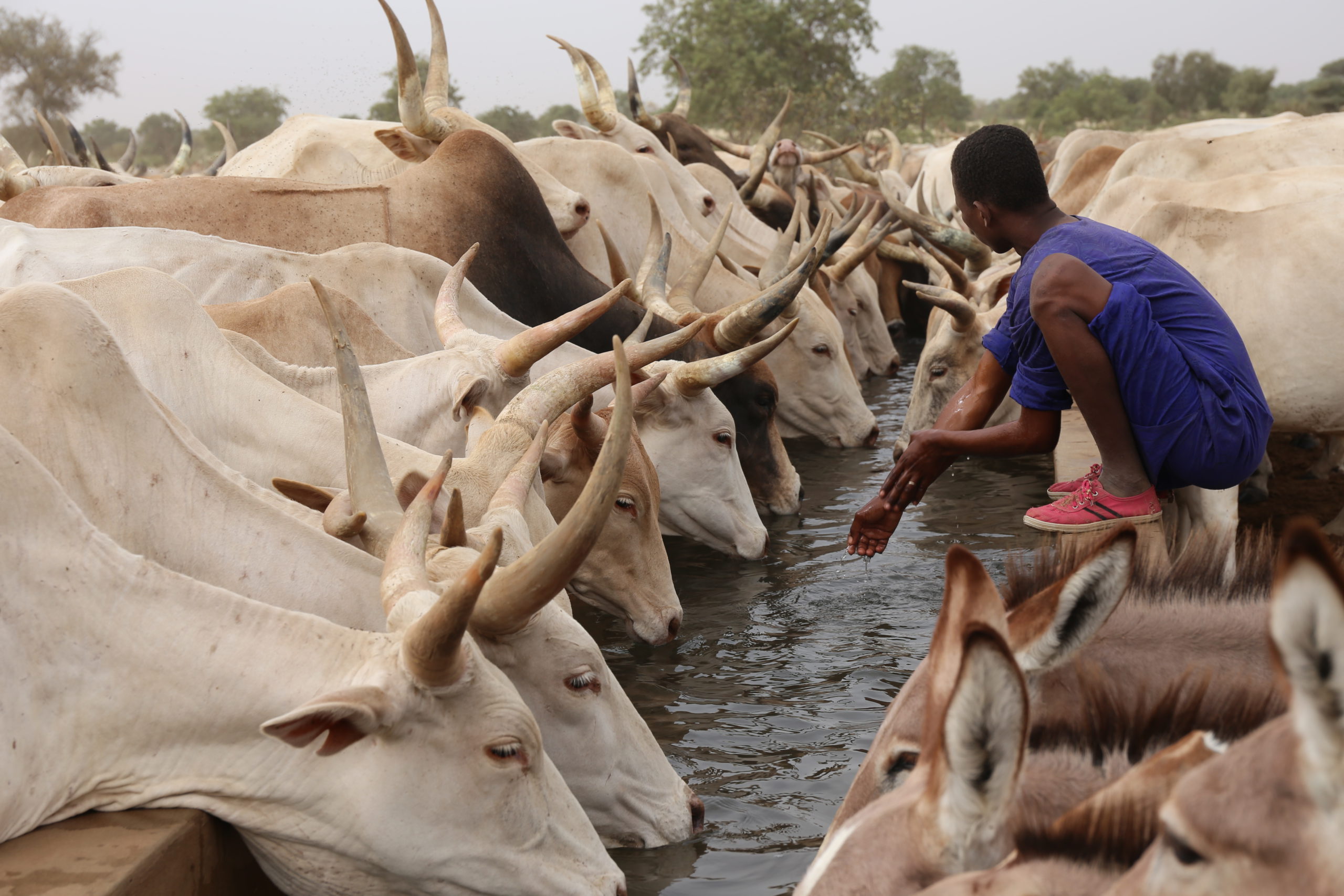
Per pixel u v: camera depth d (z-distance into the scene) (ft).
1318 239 17.17
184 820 8.14
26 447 9.73
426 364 14.80
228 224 20.04
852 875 5.03
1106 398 11.19
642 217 28.55
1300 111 206.39
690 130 41.52
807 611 16.47
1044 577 6.26
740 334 20.86
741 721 12.94
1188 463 11.35
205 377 12.57
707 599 17.19
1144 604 6.31
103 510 9.82
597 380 13.52
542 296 21.81
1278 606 3.43
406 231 20.76
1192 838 3.80
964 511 20.81
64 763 8.14
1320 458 23.93
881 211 44.93
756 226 36.50
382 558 10.23
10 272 16.33
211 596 8.55
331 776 8.20
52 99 140.46
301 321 15.80
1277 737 3.78
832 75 133.90
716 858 10.45
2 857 7.63
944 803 4.78
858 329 37.37
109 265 16.84
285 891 8.75
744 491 19.72
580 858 9.06
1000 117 310.86
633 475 15.46
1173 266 11.84
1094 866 4.50
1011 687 4.49
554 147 28.25
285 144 29.45
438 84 25.18
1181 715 5.33
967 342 25.94
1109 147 31.86
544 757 8.90
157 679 8.25
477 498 11.91
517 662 10.02
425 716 8.18
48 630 8.17
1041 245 11.92
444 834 8.36
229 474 10.60
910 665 14.43
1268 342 17.42
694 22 136.98
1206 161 26.58
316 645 8.40
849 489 23.41
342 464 12.43
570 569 8.94
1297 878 3.62
